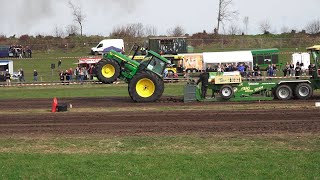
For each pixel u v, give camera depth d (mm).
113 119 16562
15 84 39750
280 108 18469
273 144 11758
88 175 9195
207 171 9312
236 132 13492
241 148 11383
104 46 64125
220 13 79250
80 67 45969
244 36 75312
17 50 64812
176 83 37281
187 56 48219
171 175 9078
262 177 8883
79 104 22172
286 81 21547
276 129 13789
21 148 11898
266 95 22016
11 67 48031
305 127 13961
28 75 48906
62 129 14648
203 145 11781
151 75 21969
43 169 9672
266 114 16875
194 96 21828
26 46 70375
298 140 12156
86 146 11969
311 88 21562
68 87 36344
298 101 20906
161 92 22031
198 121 15633
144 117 16844
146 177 8984
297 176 8898
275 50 47688
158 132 13750
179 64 48125
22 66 56844
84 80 40781
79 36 81125
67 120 16609
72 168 9711
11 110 20172
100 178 8984
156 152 11062
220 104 20500
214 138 12648
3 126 15547
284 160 10062
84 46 73750
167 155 10703
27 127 15227
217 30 78812
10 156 10898
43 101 24141
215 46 70250
